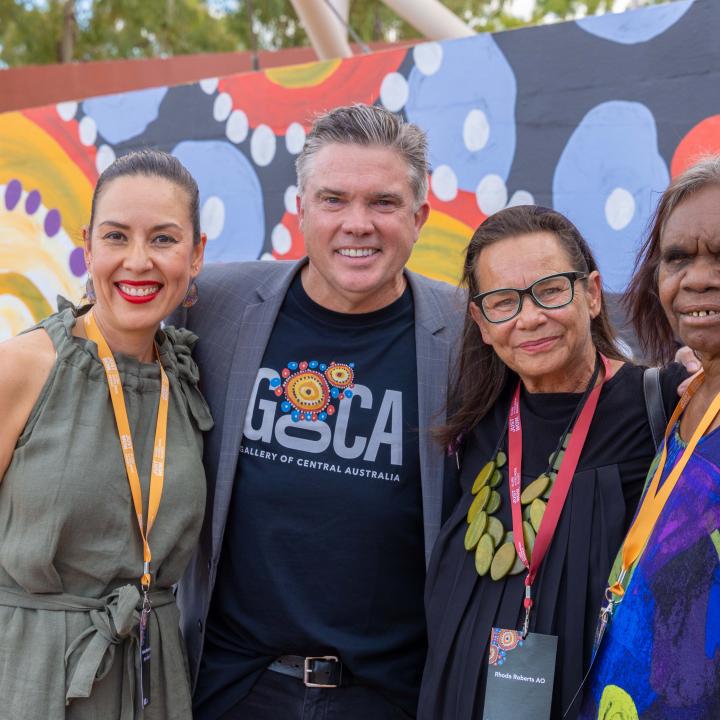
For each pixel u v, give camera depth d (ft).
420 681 6.67
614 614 4.87
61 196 14.37
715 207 4.54
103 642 5.66
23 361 5.89
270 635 6.48
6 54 44.01
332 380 6.81
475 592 5.71
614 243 9.20
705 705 4.26
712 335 4.61
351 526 6.52
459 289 7.16
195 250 6.62
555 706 5.20
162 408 6.35
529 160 9.78
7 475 5.82
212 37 45.75
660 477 5.01
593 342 6.16
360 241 6.52
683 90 8.73
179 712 6.11
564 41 9.50
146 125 13.41
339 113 6.74
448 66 10.36
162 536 6.05
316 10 16.38
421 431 6.63
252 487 6.64
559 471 5.63
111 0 44.19
